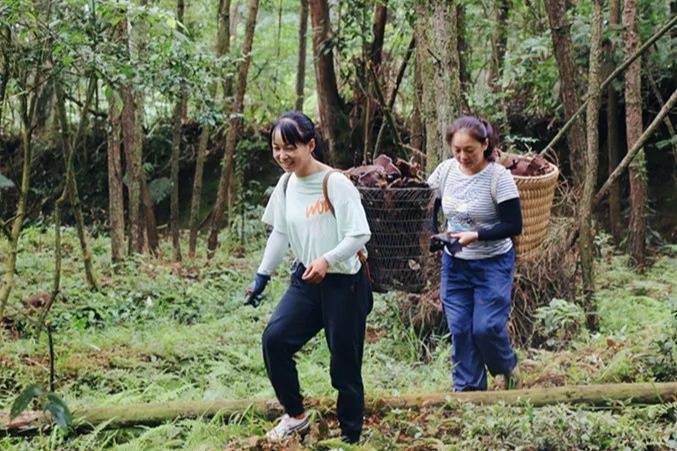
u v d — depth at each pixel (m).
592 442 4.09
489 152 4.84
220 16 9.72
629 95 8.84
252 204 12.39
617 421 4.21
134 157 9.52
